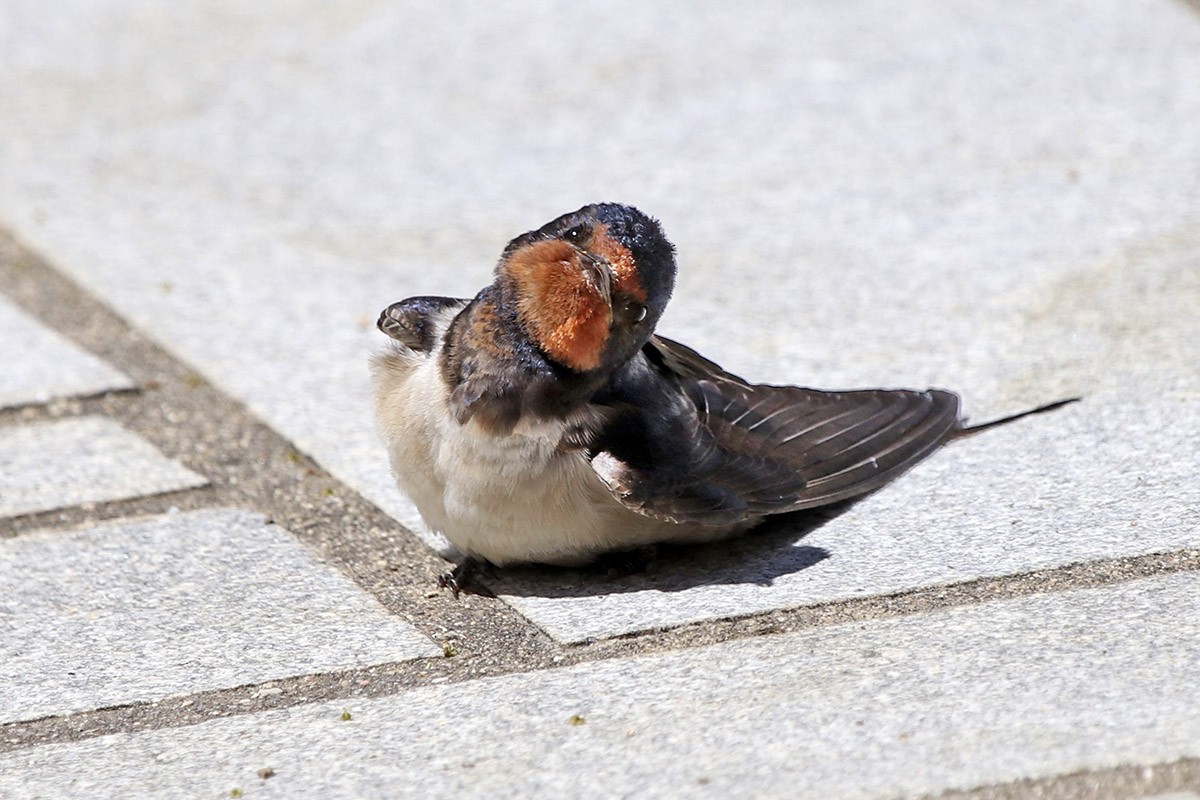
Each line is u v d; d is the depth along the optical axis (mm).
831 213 13789
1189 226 12773
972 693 6973
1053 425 10055
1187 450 9500
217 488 10297
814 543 8969
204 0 20000
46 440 10969
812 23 17766
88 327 12797
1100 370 10703
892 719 6801
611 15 18484
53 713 7562
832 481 8750
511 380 8008
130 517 9875
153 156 15930
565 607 8406
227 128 16453
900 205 13797
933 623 7770
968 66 16391
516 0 19125
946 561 8508
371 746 7043
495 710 7285
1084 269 12281
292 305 12914
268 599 8711
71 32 19031
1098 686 6922
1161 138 14469
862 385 10859
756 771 6469
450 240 13844
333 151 15828
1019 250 12742
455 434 8102
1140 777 6168
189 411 11414
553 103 16469
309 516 9836
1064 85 15773
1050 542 8578
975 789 6180
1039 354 11070
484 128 16047
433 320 8750
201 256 13875
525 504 8188
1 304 13227
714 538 9039
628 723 7027
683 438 8391
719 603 8266
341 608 8570
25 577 9016
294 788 6711
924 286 12375
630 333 8016
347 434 10867
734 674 7414
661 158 15094
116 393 11688
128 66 18047
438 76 17297
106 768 7012
